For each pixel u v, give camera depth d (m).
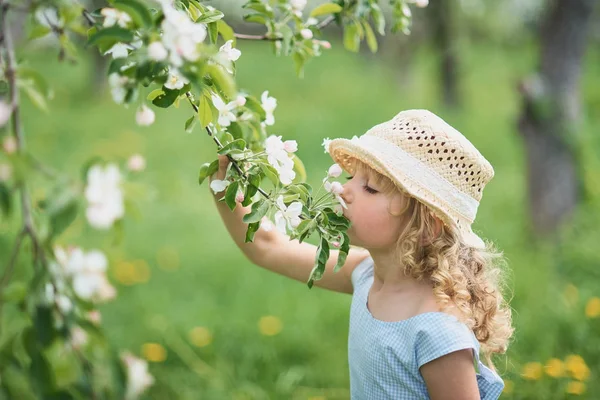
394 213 1.65
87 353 1.02
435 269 1.68
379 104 11.61
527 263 4.20
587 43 4.87
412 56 13.90
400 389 1.69
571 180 4.83
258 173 1.45
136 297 3.89
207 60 1.19
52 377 0.96
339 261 1.45
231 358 3.22
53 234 0.94
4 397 0.99
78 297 1.01
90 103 11.37
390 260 1.73
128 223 5.34
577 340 3.17
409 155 1.65
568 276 4.03
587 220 4.70
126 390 1.03
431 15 11.66
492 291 1.83
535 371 2.76
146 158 7.56
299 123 9.52
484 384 1.79
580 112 4.92
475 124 9.76
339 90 13.09
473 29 18.47
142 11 1.11
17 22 3.84
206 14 1.49
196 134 8.90
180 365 3.15
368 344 1.74
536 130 4.86
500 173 6.92
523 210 5.07
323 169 6.95
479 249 1.86
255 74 14.46
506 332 1.89
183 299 3.96
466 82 13.97
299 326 3.45
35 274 0.97
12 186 0.94
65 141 8.43
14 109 1.05
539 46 4.95
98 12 1.38
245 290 4.00
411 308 1.70
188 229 5.33
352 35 2.08
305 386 3.01
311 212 1.47
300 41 1.91
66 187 0.95
